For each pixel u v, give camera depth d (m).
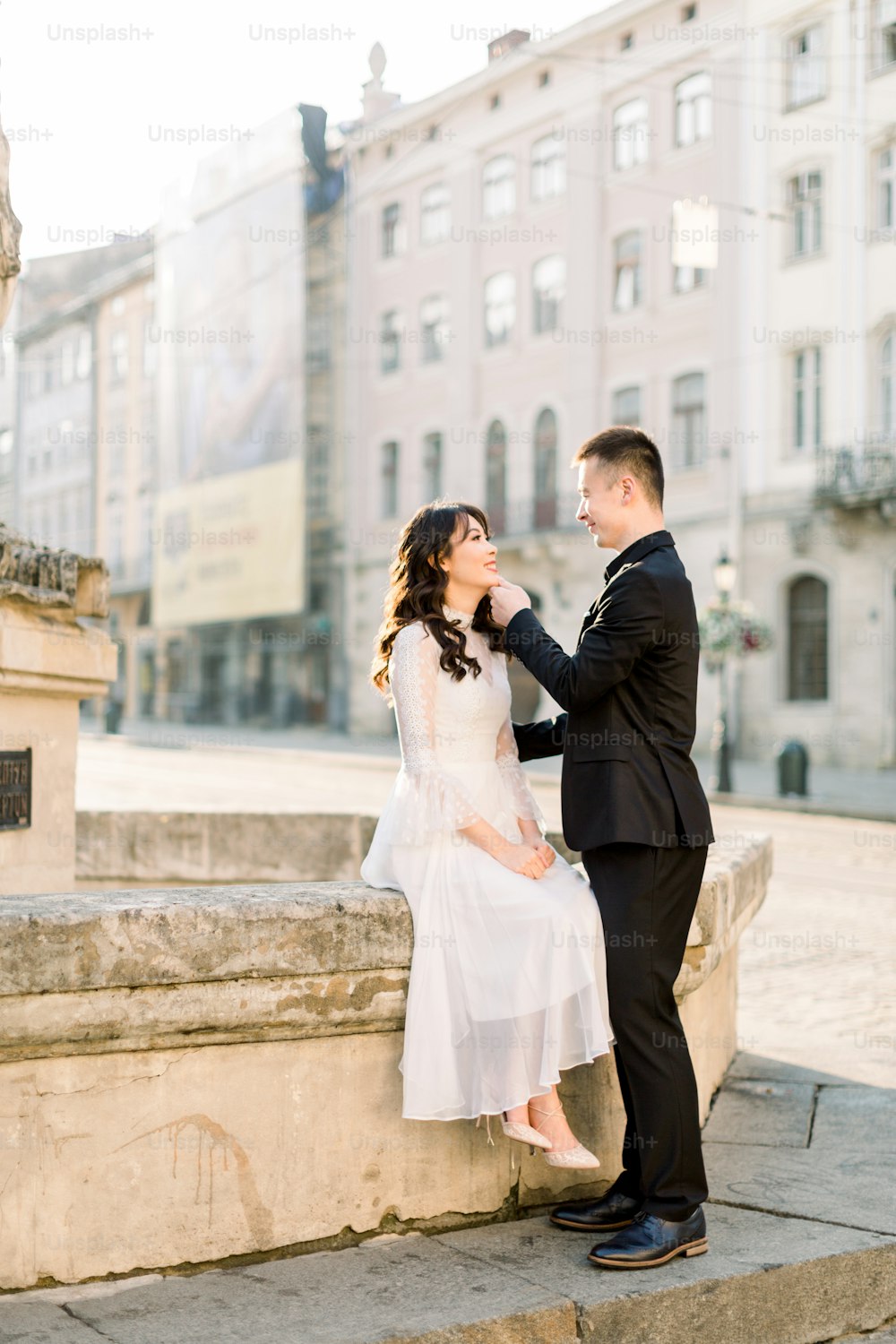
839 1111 4.14
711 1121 4.05
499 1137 3.13
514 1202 3.16
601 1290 2.73
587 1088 3.27
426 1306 2.62
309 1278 2.75
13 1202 2.59
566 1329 2.65
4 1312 2.52
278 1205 2.85
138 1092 2.70
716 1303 2.81
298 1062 2.87
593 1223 3.06
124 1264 2.69
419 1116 2.89
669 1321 2.76
